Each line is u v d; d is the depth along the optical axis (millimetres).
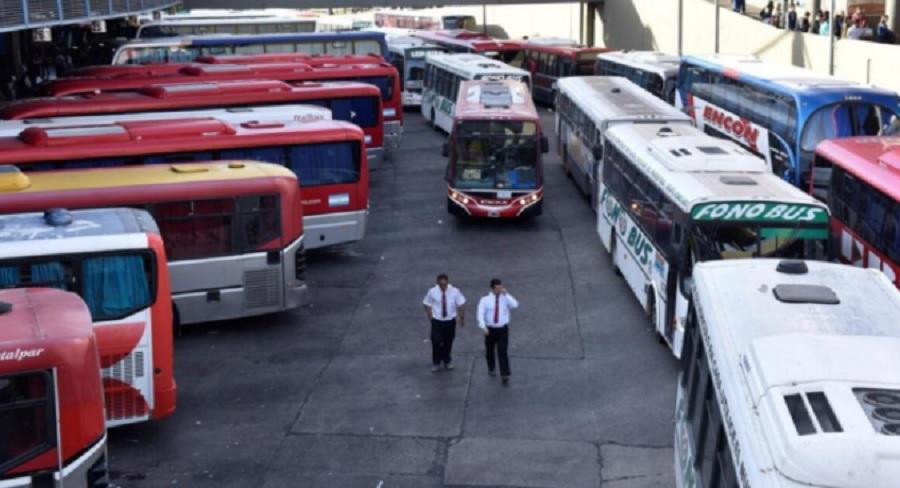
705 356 9945
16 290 11023
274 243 18688
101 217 14719
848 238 19641
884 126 23922
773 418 7281
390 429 14516
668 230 17000
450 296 16375
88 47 51250
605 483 12844
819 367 7816
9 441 9680
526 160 26500
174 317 18234
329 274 22625
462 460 13508
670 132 22219
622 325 18891
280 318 19625
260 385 16266
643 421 14695
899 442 6703
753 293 10078
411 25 81750
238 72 33000
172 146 21562
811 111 23844
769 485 6734
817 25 43688
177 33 49219
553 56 51250
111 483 12914
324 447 13969
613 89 30516
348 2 50281
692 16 53469
